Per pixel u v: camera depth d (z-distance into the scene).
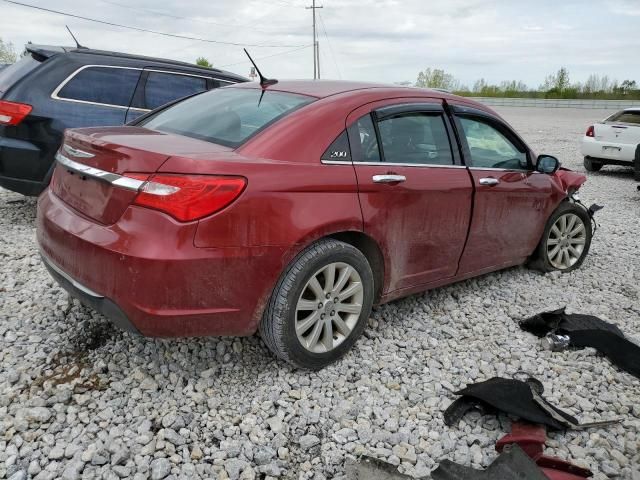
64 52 5.88
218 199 2.68
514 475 2.39
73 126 5.69
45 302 3.93
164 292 2.64
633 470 2.66
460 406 3.01
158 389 3.06
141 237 2.63
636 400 3.24
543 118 32.75
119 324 2.80
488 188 4.16
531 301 4.59
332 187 3.11
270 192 2.84
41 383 3.03
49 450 2.55
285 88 3.73
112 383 3.05
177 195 2.63
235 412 2.91
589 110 41.94
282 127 3.14
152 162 2.67
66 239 2.92
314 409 2.97
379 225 3.37
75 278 2.90
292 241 2.91
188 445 2.67
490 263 4.50
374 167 3.38
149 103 6.28
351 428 2.86
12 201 6.87
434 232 3.80
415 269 3.79
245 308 2.87
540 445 2.65
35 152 5.54
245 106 3.52
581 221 5.38
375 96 3.59
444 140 3.96
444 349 3.71
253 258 2.81
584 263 5.71
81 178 2.99
